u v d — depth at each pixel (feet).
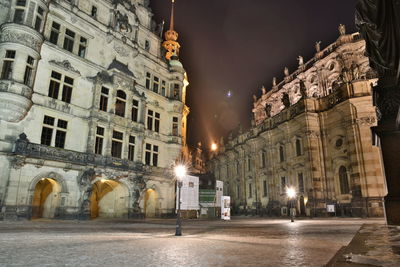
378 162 107.24
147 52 132.16
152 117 129.39
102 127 104.68
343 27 144.46
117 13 118.93
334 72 144.25
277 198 156.15
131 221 90.63
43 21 88.58
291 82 176.55
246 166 194.59
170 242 33.99
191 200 127.13
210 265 19.53
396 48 20.42
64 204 88.07
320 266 18.90
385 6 21.35
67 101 96.99
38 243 31.94
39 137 86.63
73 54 99.40
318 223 77.05
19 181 78.28
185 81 162.81
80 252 25.50
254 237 40.47
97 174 97.81
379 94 24.95
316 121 135.54
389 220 24.23
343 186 120.06
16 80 77.82
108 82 108.27
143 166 116.37
